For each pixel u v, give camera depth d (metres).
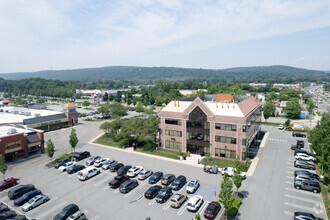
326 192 41.41
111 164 55.22
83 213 34.59
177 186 43.22
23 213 37.03
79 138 83.50
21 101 196.50
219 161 57.84
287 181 45.94
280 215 34.75
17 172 53.78
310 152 62.72
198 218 26.67
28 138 64.69
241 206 37.31
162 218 34.62
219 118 59.06
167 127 67.69
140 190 43.91
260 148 67.50
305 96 199.62
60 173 52.62
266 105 111.00
